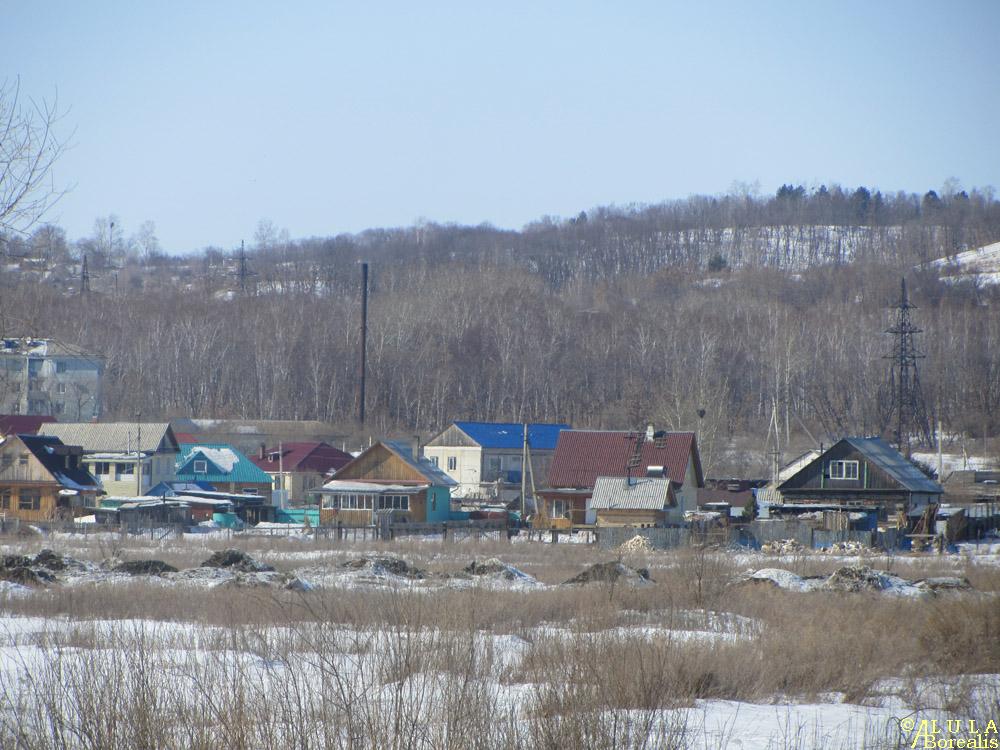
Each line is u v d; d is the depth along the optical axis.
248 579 104.94
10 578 107.88
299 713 37.25
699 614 82.94
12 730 37.75
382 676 44.41
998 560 165.00
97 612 80.88
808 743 43.97
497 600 84.25
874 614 81.38
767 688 56.03
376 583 111.25
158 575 120.50
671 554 169.00
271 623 69.25
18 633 66.00
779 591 104.12
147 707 37.06
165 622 76.00
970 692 53.78
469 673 43.34
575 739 37.47
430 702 39.97
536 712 40.81
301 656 49.31
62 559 125.44
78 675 42.19
